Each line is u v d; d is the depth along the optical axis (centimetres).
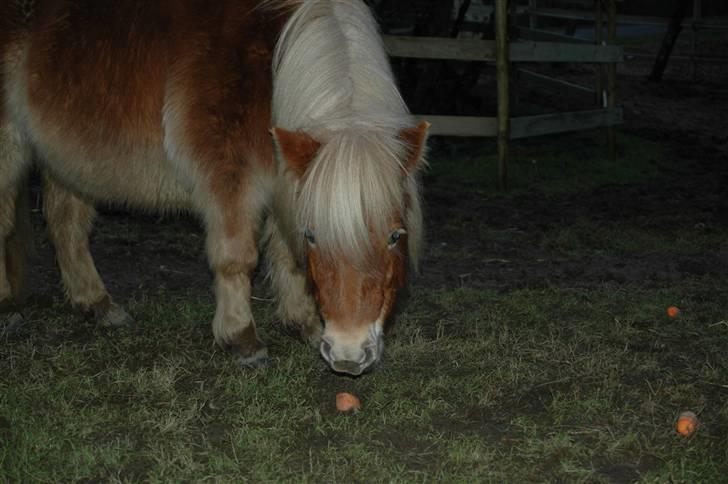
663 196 591
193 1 362
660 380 363
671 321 407
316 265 324
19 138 387
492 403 351
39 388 354
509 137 611
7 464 320
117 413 343
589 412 346
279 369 365
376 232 317
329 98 335
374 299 321
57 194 396
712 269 461
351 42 344
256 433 332
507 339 388
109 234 493
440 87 748
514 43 614
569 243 493
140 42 363
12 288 399
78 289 399
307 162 325
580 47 659
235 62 354
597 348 383
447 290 438
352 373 319
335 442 332
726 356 380
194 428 338
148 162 369
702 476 317
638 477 320
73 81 369
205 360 376
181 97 355
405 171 327
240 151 354
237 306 364
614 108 688
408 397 354
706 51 1170
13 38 377
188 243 487
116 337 391
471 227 520
